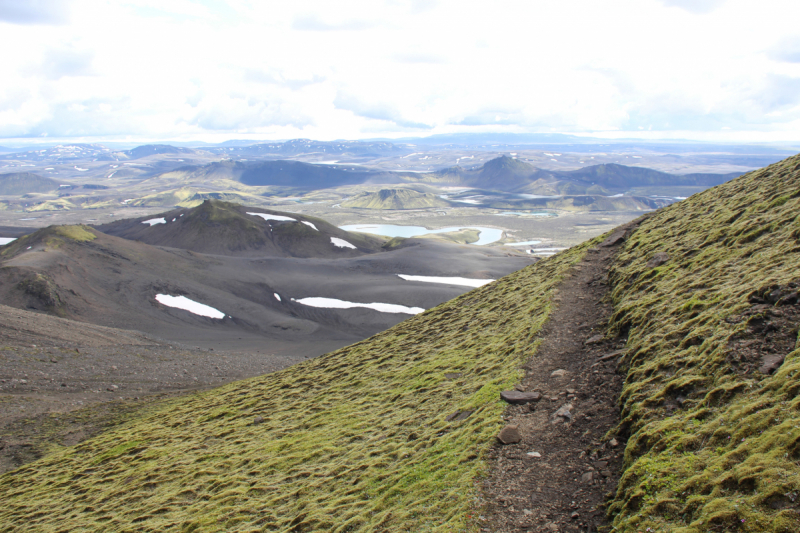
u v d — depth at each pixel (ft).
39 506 108.58
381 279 639.76
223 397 174.50
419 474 65.67
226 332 423.64
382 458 77.66
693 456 45.21
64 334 266.98
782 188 111.86
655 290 95.96
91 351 251.60
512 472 57.16
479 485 55.98
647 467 46.80
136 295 474.49
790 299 60.44
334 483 76.38
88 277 480.64
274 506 76.48
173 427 148.56
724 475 40.06
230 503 82.38
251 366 267.39
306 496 76.02
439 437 75.56
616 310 98.73
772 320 58.59
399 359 148.05
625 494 45.96
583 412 66.33
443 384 104.37
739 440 43.52
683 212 152.87
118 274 511.40
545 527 46.70
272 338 422.41
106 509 96.37
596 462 54.70
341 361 174.91
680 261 104.73
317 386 151.02
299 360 300.40
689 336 66.80
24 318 272.72
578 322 104.06
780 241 83.46
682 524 38.52
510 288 179.52
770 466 37.63
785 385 45.65
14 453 149.07
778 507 34.27
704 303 75.10
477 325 147.43
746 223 101.04
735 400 49.32
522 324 116.98
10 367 209.67
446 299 544.21
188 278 554.05
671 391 58.13
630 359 74.54
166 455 122.72
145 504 93.97
